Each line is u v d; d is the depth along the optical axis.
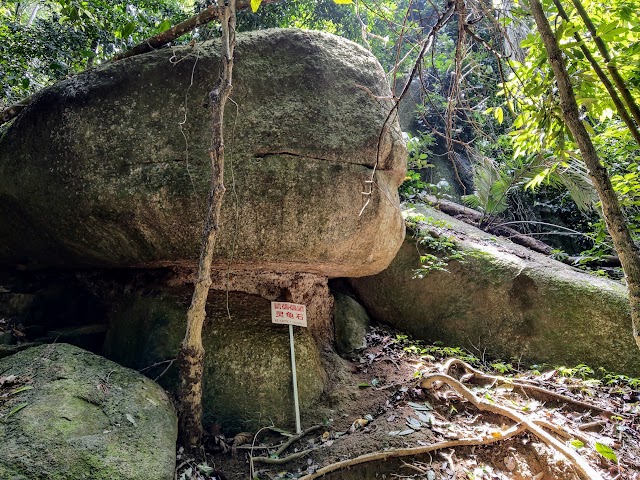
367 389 3.98
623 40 2.46
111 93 3.46
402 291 5.19
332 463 3.05
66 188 3.42
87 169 3.39
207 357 3.57
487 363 4.59
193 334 2.96
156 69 3.50
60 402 2.57
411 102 8.39
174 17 6.05
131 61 3.55
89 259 3.90
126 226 3.48
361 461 3.04
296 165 3.45
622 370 4.26
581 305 4.55
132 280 4.18
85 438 2.42
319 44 3.78
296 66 3.66
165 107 3.45
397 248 4.23
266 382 3.59
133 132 3.42
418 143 6.89
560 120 2.68
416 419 3.45
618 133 4.25
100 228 3.52
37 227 3.68
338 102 3.66
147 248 3.61
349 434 3.40
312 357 3.96
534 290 4.75
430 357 4.36
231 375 3.54
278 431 3.37
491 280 4.92
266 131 3.47
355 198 3.55
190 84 3.47
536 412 3.59
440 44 8.28
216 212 2.85
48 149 3.45
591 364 4.34
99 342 4.04
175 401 3.10
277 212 3.45
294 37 3.74
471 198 6.86
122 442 2.50
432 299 5.06
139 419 2.70
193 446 2.98
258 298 4.24
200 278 2.89
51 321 4.12
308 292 4.51
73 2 5.13
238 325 3.84
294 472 3.02
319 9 7.07
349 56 3.87
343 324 4.86
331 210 3.51
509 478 3.12
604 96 2.73
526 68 2.84
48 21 5.57
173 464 2.55
